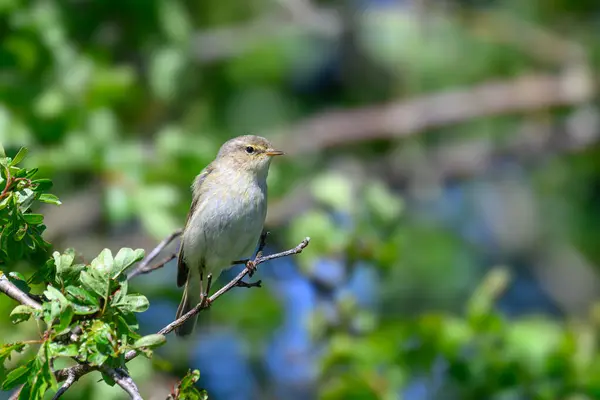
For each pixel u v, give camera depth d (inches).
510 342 459.8
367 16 690.2
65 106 524.7
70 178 522.0
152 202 490.6
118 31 588.1
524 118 725.9
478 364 454.0
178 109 634.2
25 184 243.4
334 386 435.8
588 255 689.6
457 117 682.8
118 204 489.7
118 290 231.9
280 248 553.3
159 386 493.0
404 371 458.0
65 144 513.7
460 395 466.0
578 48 722.8
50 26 546.9
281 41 669.9
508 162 716.0
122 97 556.4
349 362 454.0
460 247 663.1
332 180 496.7
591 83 693.9
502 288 465.4
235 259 392.5
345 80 688.4
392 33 690.8
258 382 543.5
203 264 390.9
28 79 541.0
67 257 238.2
